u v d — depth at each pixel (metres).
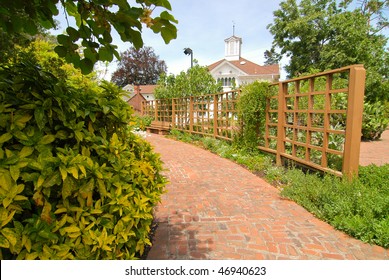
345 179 3.39
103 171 1.52
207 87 12.53
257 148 6.25
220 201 3.60
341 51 15.36
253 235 2.66
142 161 2.19
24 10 1.29
